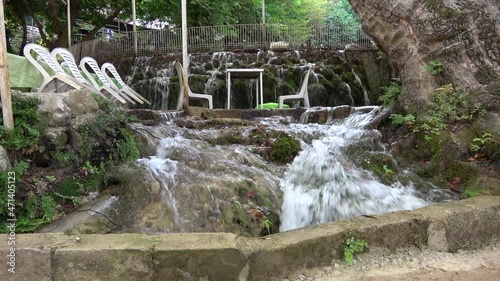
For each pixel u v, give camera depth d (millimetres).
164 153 4312
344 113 6207
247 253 2203
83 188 3258
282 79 11266
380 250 2576
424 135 4461
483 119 4164
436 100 4547
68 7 13281
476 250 2779
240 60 12273
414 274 2363
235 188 3594
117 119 4125
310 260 2387
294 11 21625
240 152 4484
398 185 4016
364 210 3633
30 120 3213
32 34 21141
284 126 5617
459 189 3859
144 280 2119
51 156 3262
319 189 3898
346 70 11914
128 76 12539
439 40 4594
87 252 2104
